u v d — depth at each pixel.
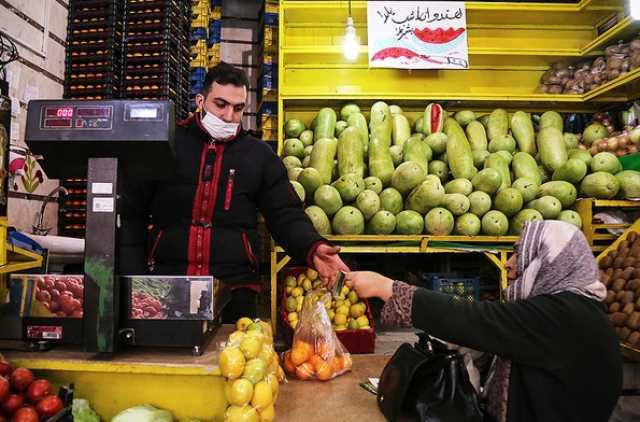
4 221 1.39
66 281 1.19
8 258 1.53
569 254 1.26
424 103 3.88
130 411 1.14
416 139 3.31
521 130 3.57
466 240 2.82
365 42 3.95
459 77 3.91
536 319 1.19
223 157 2.13
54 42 3.14
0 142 1.34
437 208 2.83
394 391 1.24
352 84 3.88
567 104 3.88
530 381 1.21
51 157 1.16
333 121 3.62
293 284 2.84
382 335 3.14
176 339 1.19
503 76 3.95
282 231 2.10
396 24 3.59
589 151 3.45
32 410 1.03
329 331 1.61
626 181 2.89
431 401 1.22
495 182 2.90
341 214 2.76
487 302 1.27
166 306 1.18
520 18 3.84
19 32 2.75
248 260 2.12
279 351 2.67
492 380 1.35
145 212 2.05
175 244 2.05
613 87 3.32
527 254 1.34
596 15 3.77
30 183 2.86
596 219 2.92
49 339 1.19
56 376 1.19
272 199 2.18
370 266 3.83
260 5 4.72
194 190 2.08
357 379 1.57
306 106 3.94
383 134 3.42
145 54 3.26
